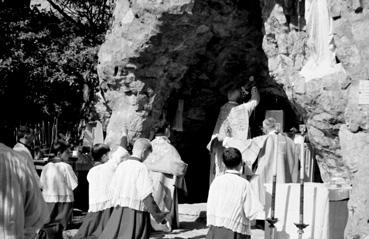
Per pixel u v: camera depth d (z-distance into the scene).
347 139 8.19
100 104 14.05
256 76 13.14
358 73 8.18
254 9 11.97
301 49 10.24
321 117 9.02
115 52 12.30
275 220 7.09
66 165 10.37
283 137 10.91
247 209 6.48
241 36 12.34
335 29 8.52
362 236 7.59
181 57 12.34
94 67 16.06
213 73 13.05
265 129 11.10
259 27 12.21
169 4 11.24
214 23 11.88
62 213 10.06
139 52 11.82
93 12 20.38
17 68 16.12
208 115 14.10
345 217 7.95
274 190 7.17
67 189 10.21
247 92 12.37
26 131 8.46
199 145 14.69
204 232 10.50
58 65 16.36
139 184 7.44
